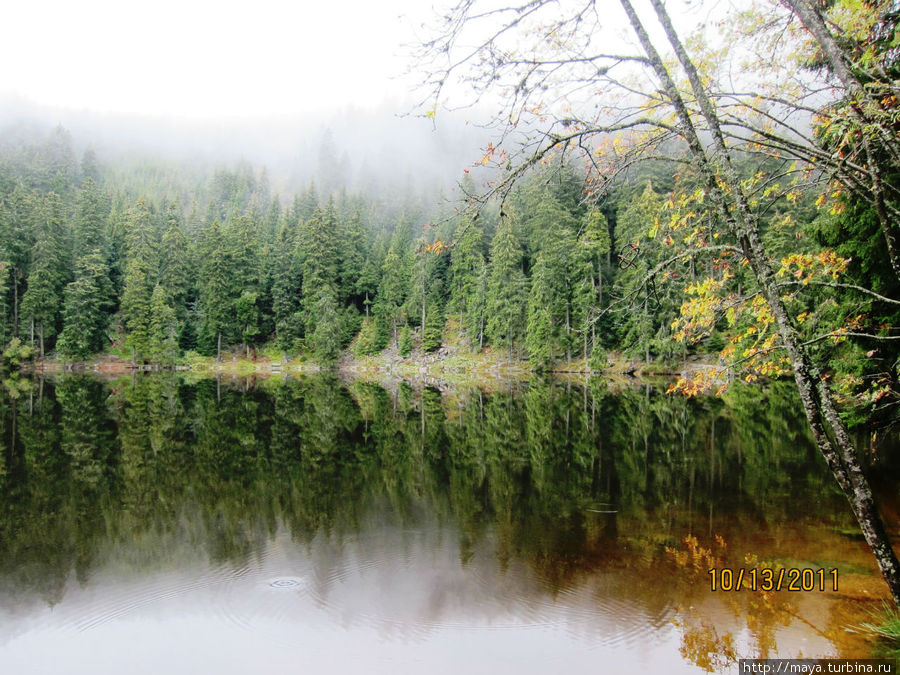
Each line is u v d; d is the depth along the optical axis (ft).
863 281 25.96
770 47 16.56
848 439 11.30
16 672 16.19
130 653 17.04
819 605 18.44
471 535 26.68
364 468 40.83
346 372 166.09
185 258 182.50
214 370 166.71
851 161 14.94
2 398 83.76
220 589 21.12
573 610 19.11
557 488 34.71
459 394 97.55
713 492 32.76
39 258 153.69
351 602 20.03
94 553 24.79
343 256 199.41
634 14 12.73
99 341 160.35
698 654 16.19
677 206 17.70
